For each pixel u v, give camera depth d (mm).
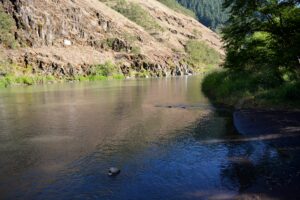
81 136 17609
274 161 12203
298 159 12133
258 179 10656
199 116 22438
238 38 27781
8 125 21156
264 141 14953
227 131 17562
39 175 11875
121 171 12039
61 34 120438
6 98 39438
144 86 57375
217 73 42656
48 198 9977
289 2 23984
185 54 170875
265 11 24953
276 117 18656
